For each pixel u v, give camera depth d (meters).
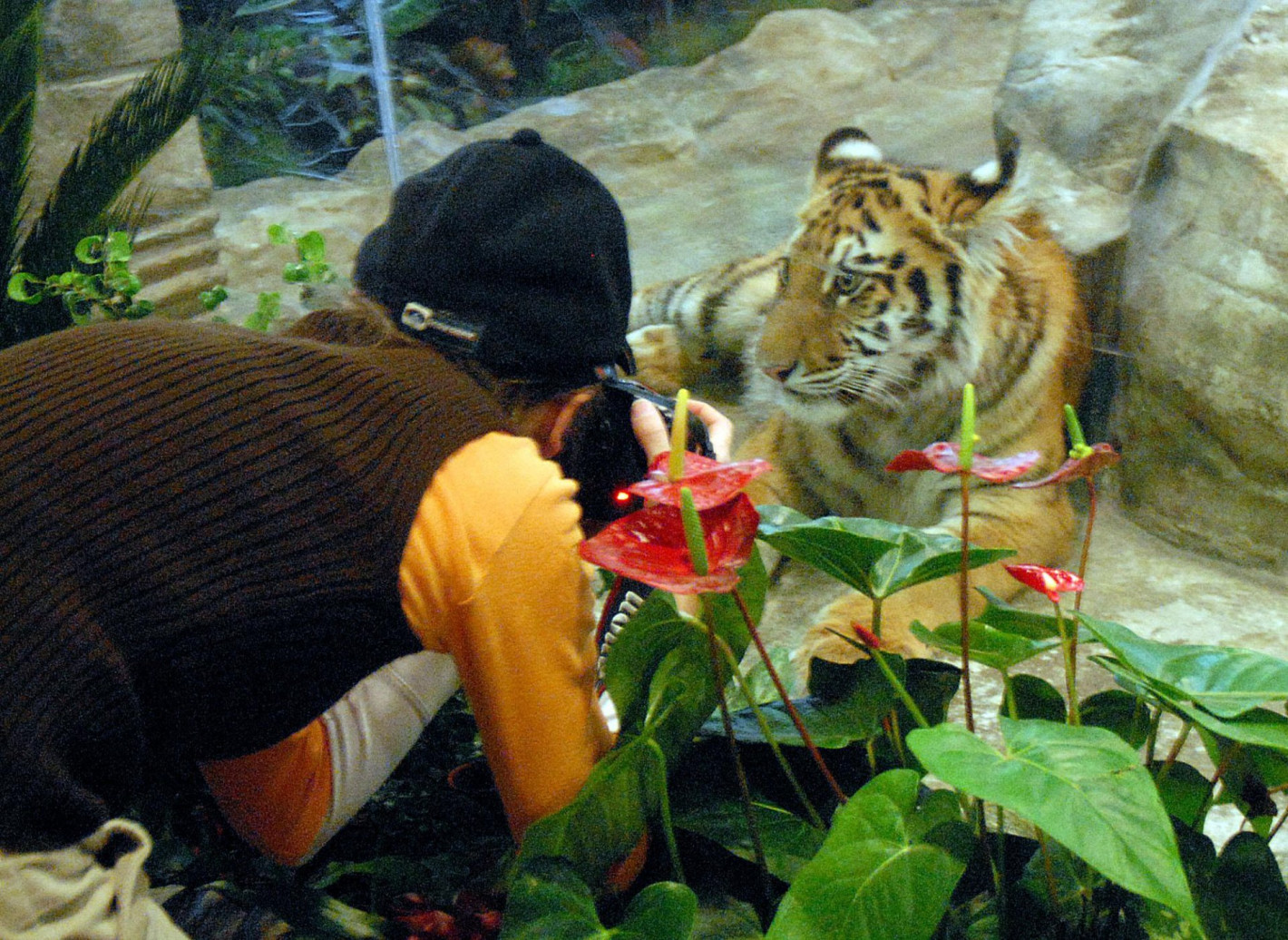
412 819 1.64
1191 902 0.87
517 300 1.07
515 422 1.13
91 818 0.96
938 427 2.74
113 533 0.93
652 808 1.21
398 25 3.83
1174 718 2.08
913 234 2.59
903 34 3.32
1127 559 2.75
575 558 1.05
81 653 0.91
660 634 1.14
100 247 2.38
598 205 1.11
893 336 2.64
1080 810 0.91
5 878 0.92
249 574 0.95
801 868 1.19
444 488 0.99
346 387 1.01
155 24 3.72
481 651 1.03
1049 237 2.76
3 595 0.90
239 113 4.10
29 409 0.96
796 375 2.67
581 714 1.10
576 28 3.71
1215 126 2.52
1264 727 1.04
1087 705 1.35
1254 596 2.57
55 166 3.62
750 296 3.03
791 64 3.38
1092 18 2.97
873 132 3.16
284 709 1.01
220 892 1.38
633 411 1.35
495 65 3.84
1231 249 2.50
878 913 1.00
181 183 3.88
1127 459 2.87
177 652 0.95
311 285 2.20
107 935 1.00
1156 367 2.71
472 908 1.32
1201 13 2.81
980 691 2.23
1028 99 3.00
